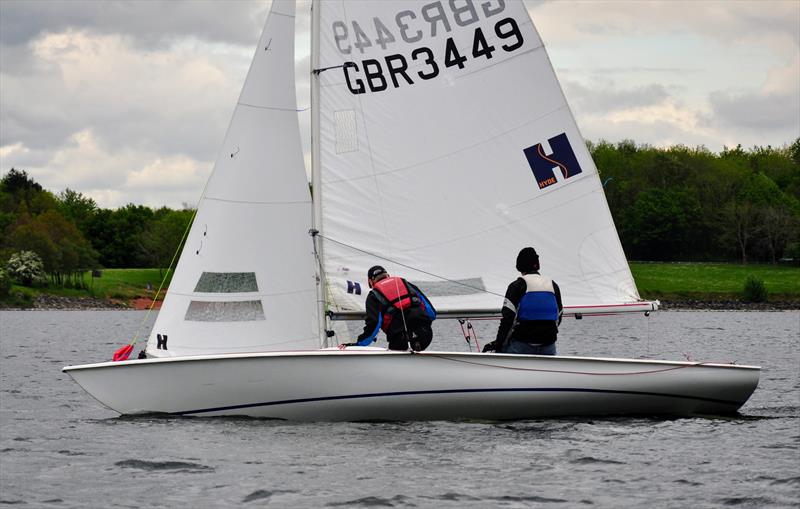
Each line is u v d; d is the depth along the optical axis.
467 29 41.00
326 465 30.70
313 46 39.81
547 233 41.47
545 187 41.53
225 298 40.03
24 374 69.88
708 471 30.12
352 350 36.91
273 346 40.00
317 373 36.50
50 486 29.02
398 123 40.31
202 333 39.94
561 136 41.78
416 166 40.41
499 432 35.56
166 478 29.53
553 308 37.53
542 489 27.95
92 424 40.72
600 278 41.66
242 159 40.47
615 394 37.75
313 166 39.84
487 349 39.41
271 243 40.25
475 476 29.38
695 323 193.38
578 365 37.06
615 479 29.05
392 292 36.88
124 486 28.78
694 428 37.03
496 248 41.16
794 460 31.66
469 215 40.91
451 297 40.62
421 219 40.41
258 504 26.62
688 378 38.16
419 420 37.34
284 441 34.19
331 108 39.84
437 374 36.50
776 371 70.06
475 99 41.12
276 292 40.09
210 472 30.09
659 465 30.88
